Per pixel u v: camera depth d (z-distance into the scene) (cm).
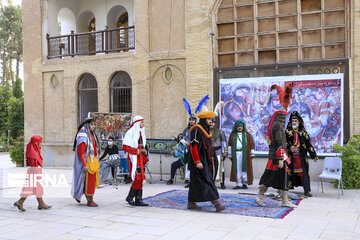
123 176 1101
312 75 1028
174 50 1230
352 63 998
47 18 1520
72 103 1427
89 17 1741
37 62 1498
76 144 745
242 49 1134
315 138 1022
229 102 1126
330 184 977
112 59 1341
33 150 699
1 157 2319
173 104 1236
